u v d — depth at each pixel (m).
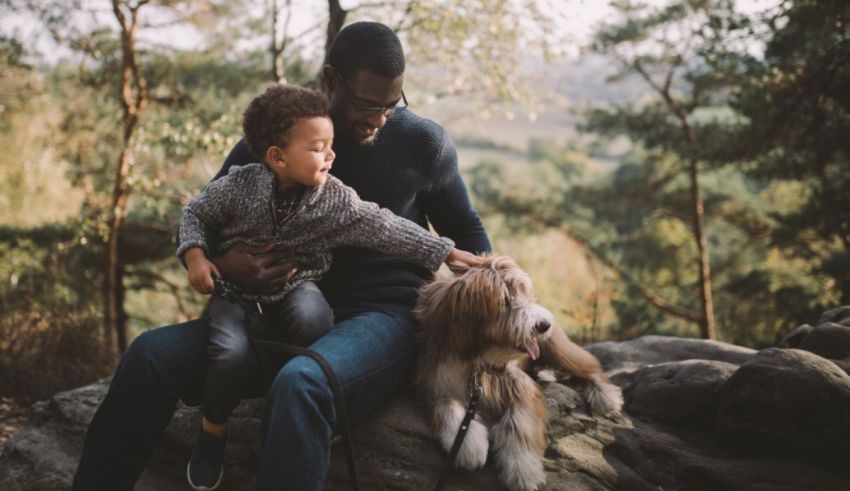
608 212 20.27
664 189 19.41
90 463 2.44
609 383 3.15
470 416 2.51
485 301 2.46
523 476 2.46
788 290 11.96
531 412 2.62
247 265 2.41
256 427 2.84
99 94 12.80
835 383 2.72
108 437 2.42
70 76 12.64
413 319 2.72
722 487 2.72
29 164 21.16
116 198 12.00
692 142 13.40
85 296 12.07
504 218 21.72
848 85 7.29
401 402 2.74
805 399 2.73
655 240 19.69
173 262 14.70
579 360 3.09
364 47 2.53
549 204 20.95
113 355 6.00
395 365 2.55
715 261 19.00
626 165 29.02
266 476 2.17
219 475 2.55
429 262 2.55
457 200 2.98
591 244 20.42
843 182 11.13
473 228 3.04
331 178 2.48
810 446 2.73
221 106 12.23
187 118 11.42
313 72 10.71
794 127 9.27
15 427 4.52
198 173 12.56
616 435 2.89
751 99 9.14
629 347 4.08
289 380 2.22
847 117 8.17
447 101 11.43
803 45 7.25
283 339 2.54
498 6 8.67
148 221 13.37
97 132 13.21
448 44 9.48
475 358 2.57
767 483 2.69
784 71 8.25
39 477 3.05
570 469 2.65
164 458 3.02
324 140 2.34
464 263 2.62
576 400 3.01
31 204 20.67
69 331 5.71
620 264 19.48
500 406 2.63
